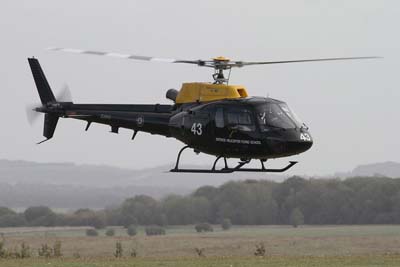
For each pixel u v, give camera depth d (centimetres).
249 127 8819
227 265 8400
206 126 9025
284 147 8769
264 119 8825
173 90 9675
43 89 10606
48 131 10544
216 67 9319
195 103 9288
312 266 8269
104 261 9219
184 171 9169
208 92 9225
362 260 8950
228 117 8912
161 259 9619
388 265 8325
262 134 8781
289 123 8844
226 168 9106
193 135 9138
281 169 9069
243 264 8506
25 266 8575
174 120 9356
